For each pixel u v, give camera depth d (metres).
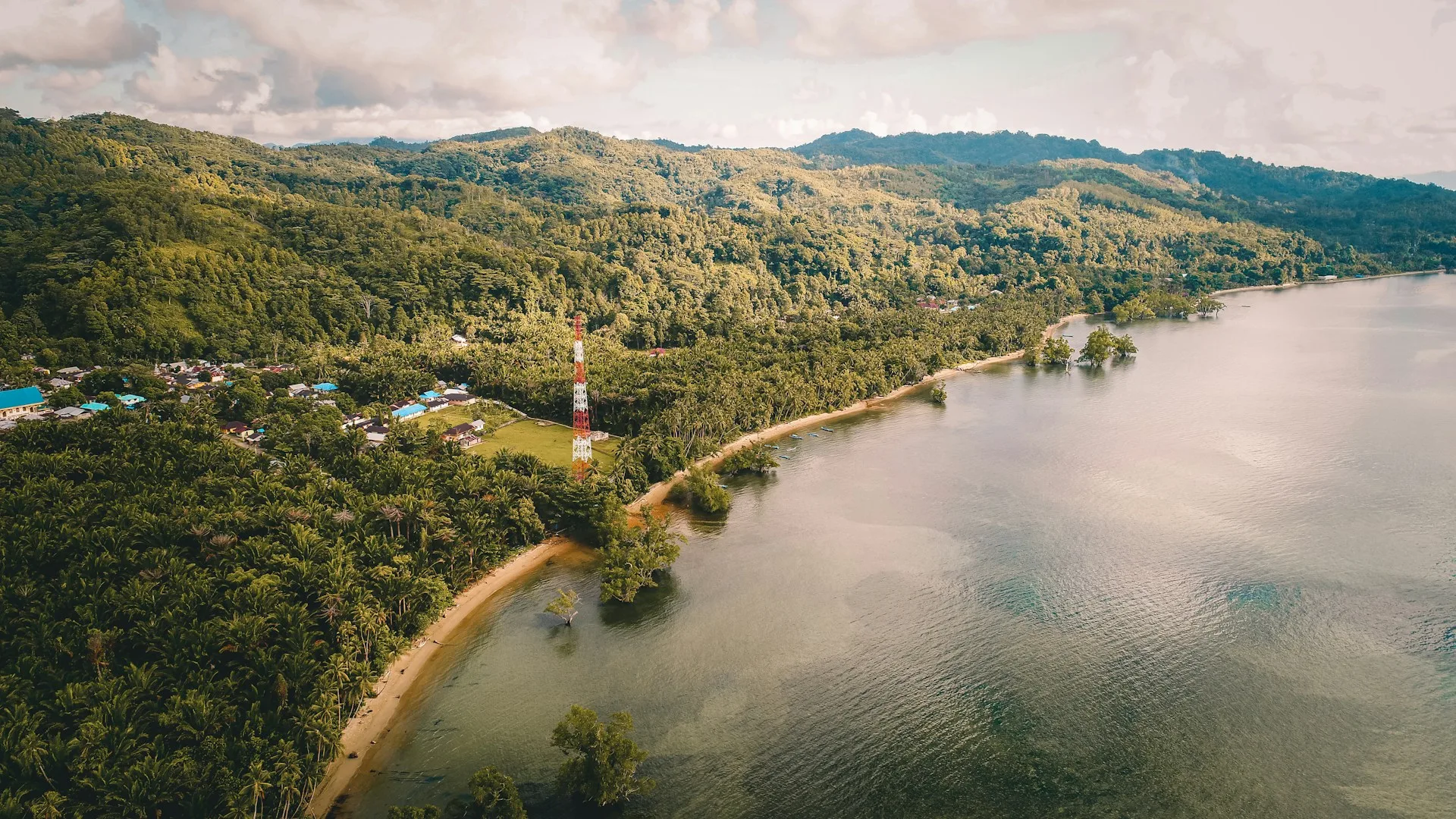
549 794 108.56
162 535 141.88
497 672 134.25
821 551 177.50
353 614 125.62
